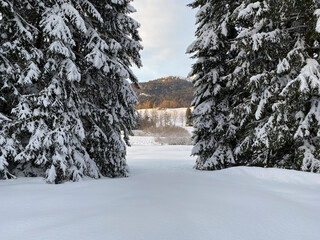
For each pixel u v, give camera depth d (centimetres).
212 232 231
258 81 723
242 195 396
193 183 515
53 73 623
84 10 705
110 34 813
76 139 656
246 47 723
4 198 381
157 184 501
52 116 572
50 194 411
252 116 802
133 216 275
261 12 675
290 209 316
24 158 598
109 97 831
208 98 1141
